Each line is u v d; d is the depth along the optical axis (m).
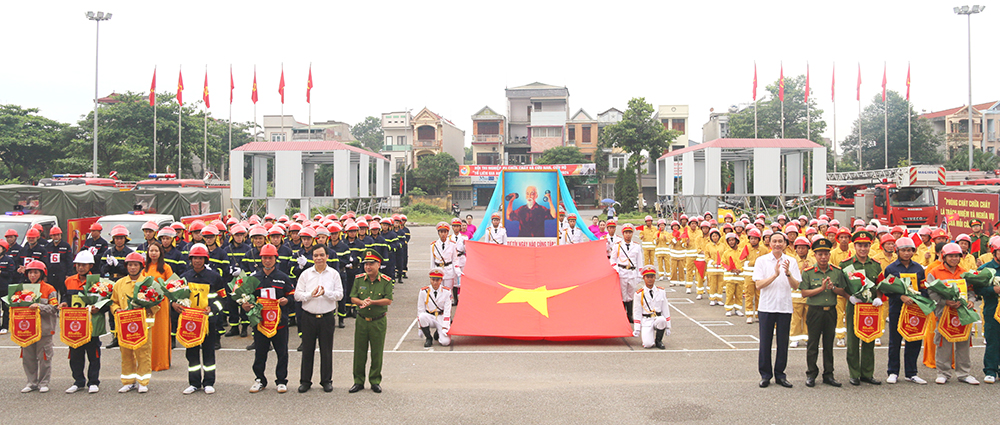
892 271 8.66
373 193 42.25
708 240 16.05
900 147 57.03
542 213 20.69
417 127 74.62
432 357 10.32
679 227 18.84
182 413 7.38
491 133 72.88
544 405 7.66
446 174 70.31
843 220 30.14
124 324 8.01
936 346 8.55
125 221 16.59
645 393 8.14
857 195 30.33
